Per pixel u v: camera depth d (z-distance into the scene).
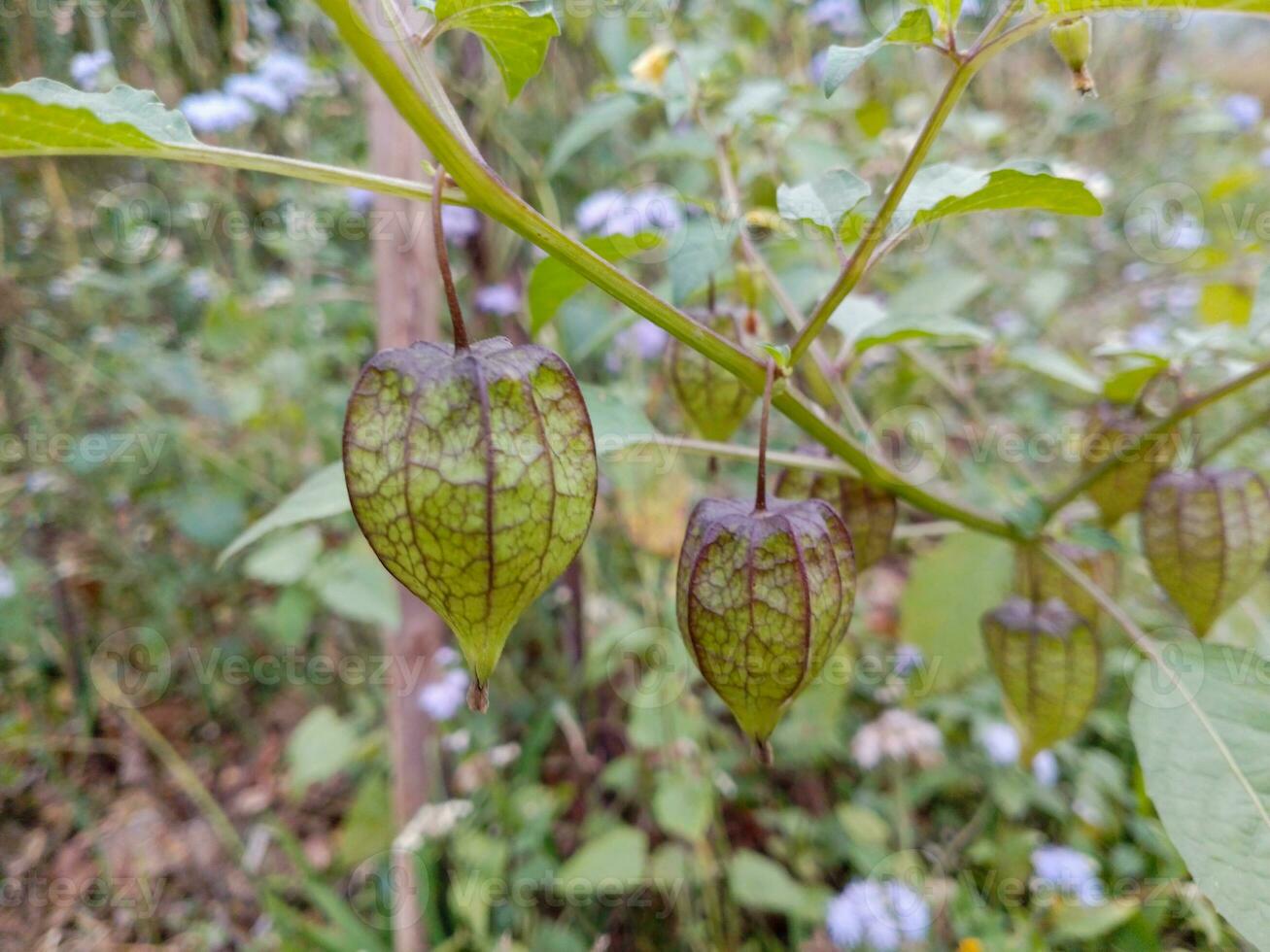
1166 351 0.14
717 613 0.10
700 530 0.10
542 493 0.08
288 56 0.26
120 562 0.30
